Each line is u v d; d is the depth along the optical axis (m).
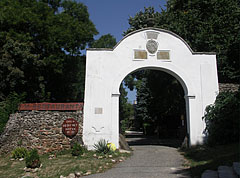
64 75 21.80
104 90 11.61
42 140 10.83
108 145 10.69
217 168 7.05
